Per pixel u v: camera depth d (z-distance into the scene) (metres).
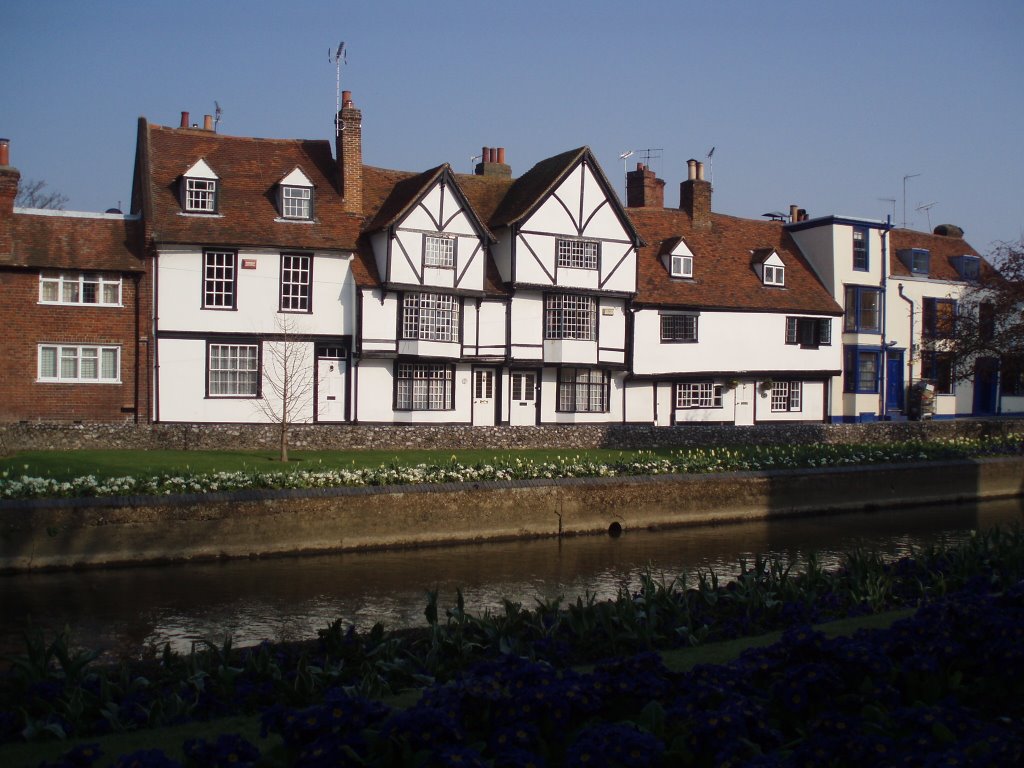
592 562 17.14
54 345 25.97
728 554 18.09
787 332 37.19
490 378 31.44
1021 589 7.97
